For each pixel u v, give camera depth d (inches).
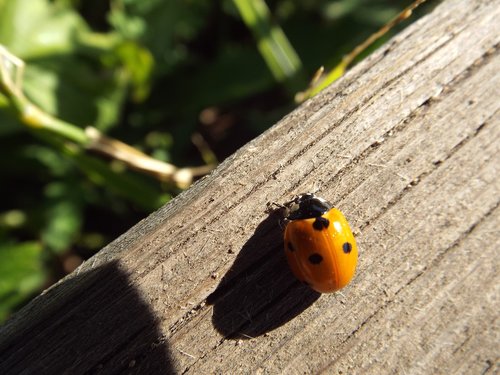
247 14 3.5
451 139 1.8
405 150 1.8
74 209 3.7
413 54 1.9
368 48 3.3
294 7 4.2
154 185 3.7
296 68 3.5
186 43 4.3
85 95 3.8
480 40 1.9
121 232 3.9
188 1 4.1
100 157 3.7
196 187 1.8
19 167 3.8
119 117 4.0
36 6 3.8
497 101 1.9
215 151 4.2
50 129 3.1
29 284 3.3
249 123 4.3
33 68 3.7
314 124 1.9
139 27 3.9
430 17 2.0
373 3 4.0
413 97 1.9
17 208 3.8
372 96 1.9
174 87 4.1
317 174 1.8
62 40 3.8
